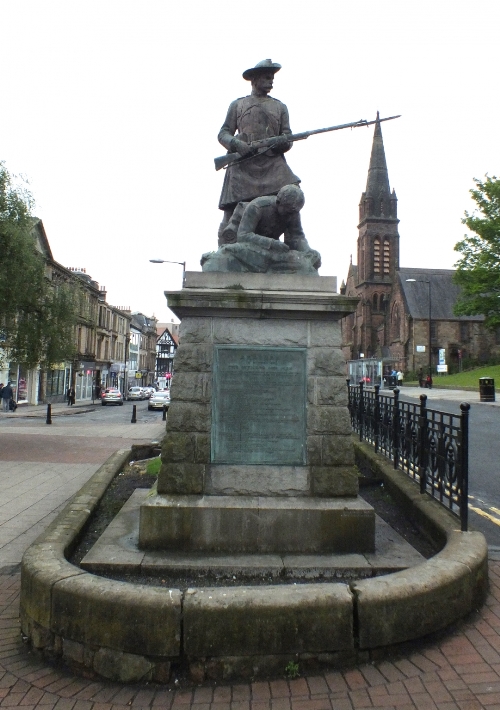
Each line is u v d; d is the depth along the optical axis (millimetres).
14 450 13266
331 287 4879
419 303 66250
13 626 3939
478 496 8242
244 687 3135
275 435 4711
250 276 4855
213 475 4664
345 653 3303
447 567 3816
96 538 5148
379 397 9383
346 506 4555
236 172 5758
